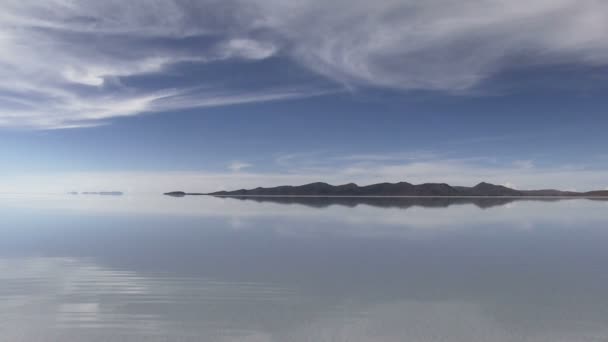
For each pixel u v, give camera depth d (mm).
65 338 6047
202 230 20047
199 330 6355
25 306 7535
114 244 15094
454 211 37219
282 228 21203
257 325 6578
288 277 9859
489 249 14117
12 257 12320
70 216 28922
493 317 6926
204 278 9711
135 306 7547
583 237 17406
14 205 47875
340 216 30344
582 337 6027
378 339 6008
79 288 8797
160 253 13195
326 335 6156
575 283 9227
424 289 8742
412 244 15359
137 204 53500
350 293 8414
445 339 5992
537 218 28406
